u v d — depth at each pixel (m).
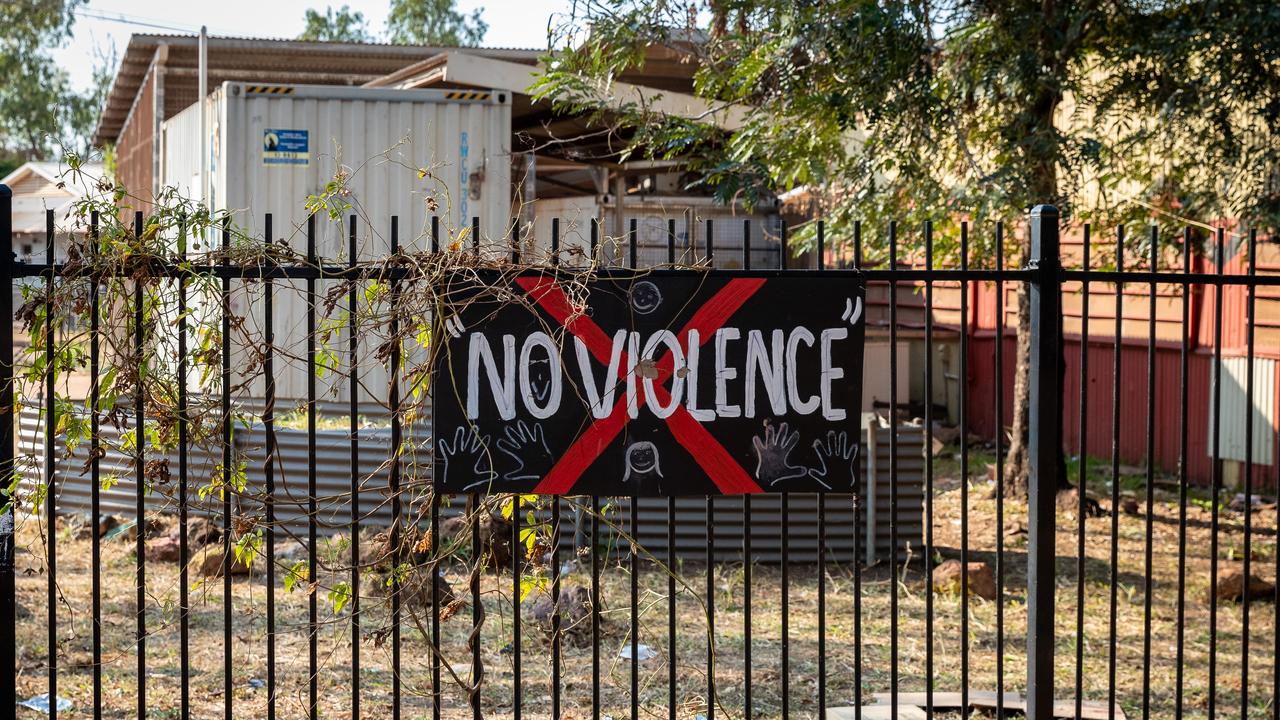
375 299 4.18
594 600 4.18
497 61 11.11
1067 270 4.36
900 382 16.81
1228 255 12.84
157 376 4.09
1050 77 9.24
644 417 4.17
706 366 4.20
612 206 17.14
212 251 4.09
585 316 4.14
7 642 3.95
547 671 6.18
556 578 4.26
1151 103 9.74
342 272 4.05
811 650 6.72
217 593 7.44
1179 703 4.55
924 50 9.27
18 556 8.08
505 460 4.14
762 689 6.02
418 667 6.17
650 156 9.94
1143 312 13.84
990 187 8.97
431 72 11.11
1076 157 9.32
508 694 5.85
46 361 3.93
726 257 17.58
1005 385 15.38
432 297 4.06
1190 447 13.29
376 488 4.18
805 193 12.53
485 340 4.11
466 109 10.16
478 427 4.12
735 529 8.49
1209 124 9.39
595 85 9.51
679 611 7.39
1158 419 13.72
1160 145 10.55
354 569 4.09
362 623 6.77
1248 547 4.66
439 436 4.11
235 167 9.77
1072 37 9.23
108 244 3.96
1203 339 13.17
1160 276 4.44
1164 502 11.78
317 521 4.06
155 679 5.88
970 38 9.71
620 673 6.20
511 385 4.12
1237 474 12.69
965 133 9.79
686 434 4.19
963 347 4.38
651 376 4.17
